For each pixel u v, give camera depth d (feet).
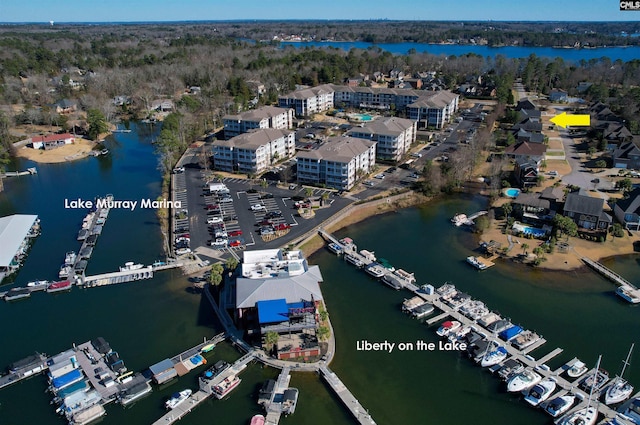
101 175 613.93
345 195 515.50
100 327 321.52
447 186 536.01
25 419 251.39
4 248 398.42
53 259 403.34
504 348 295.48
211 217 465.47
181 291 357.61
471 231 448.24
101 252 413.18
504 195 522.47
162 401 263.90
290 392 261.65
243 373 282.56
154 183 579.89
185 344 305.32
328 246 422.82
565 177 557.74
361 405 259.60
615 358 291.17
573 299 349.00
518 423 250.57
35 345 305.12
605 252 404.57
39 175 616.39
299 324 294.66
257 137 597.93
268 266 347.15
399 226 463.01
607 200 495.41
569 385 267.80
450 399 265.34
